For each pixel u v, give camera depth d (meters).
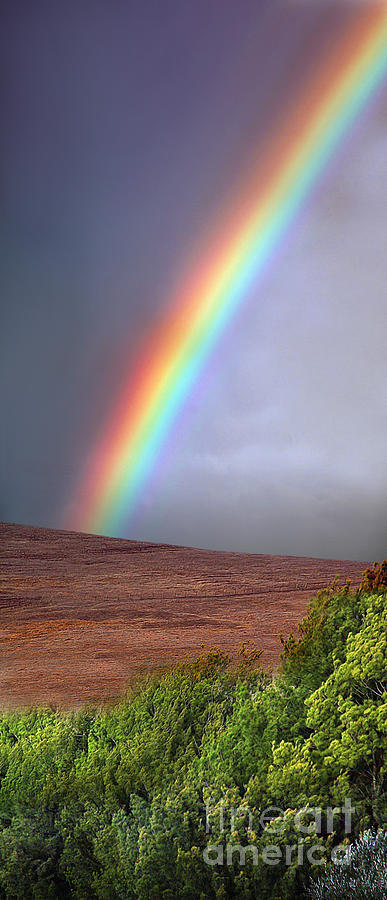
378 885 3.31
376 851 3.49
